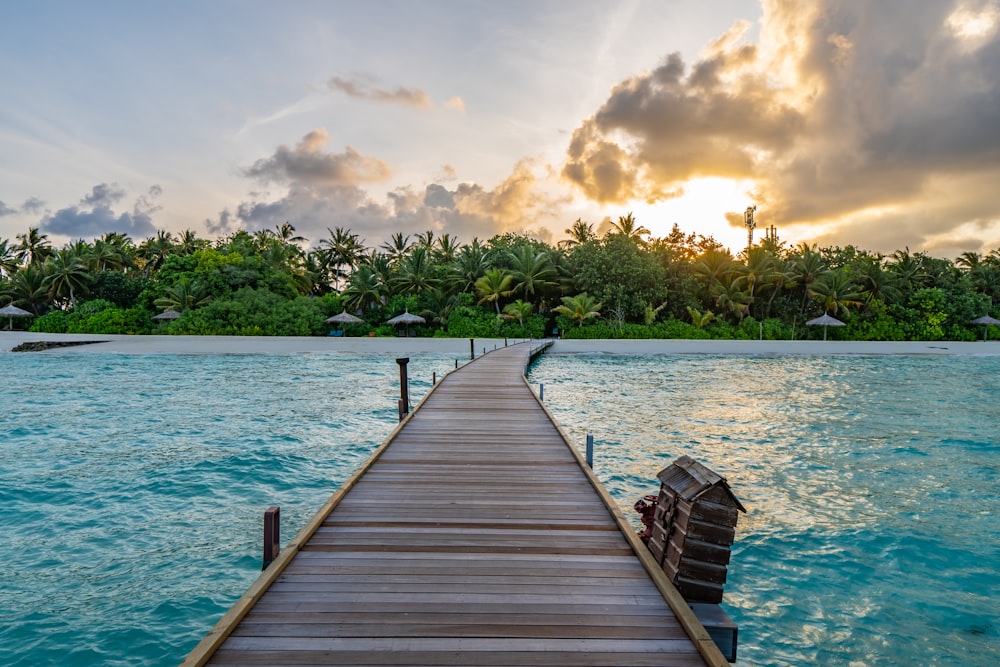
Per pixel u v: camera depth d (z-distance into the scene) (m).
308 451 12.45
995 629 5.79
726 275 53.69
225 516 8.56
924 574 6.90
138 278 59.97
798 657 5.33
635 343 42.22
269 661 3.40
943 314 51.31
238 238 70.62
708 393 21.55
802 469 11.34
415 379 24.92
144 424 15.18
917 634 5.70
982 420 16.47
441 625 3.82
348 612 3.96
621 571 4.71
